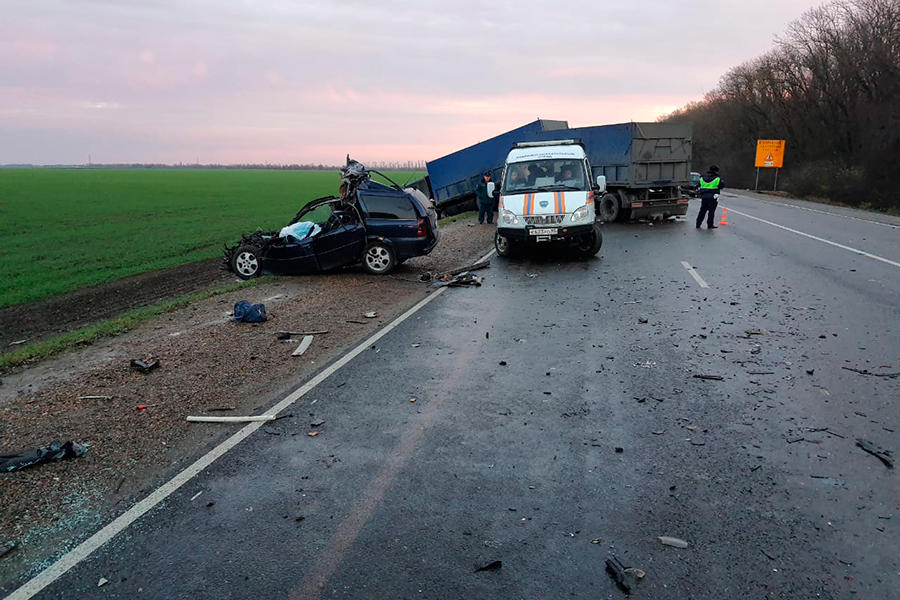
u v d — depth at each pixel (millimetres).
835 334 7359
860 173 34406
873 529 3477
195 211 43531
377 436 4871
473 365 6625
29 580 3234
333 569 3246
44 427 5172
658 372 6227
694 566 3209
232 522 3713
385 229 12562
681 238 17234
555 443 4676
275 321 8914
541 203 13578
